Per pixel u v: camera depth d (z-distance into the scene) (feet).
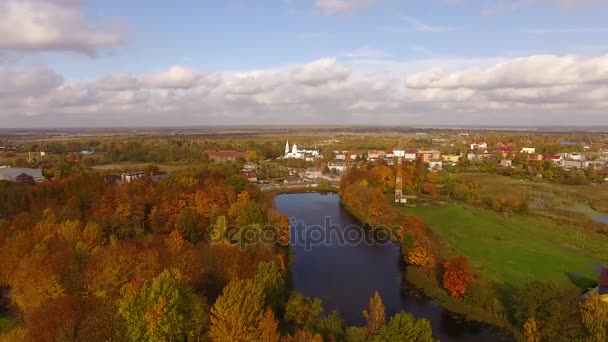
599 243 517.14
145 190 526.57
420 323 236.22
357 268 446.19
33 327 244.01
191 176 646.74
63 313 249.55
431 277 404.57
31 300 286.87
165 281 244.01
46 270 292.81
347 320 329.93
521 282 386.93
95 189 522.47
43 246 326.24
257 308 248.73
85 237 366.02
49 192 499.92
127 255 304.09
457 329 319.27
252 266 340.18
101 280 285.84
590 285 376.07
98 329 229.04
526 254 465.06
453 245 501.15
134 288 258.78
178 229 432.66
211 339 242.37
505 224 606.96
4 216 463.01
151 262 304.30
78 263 311.88
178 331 232.94
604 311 254.06
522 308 306.14
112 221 419.54
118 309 243.81
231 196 547.08
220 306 244.42
